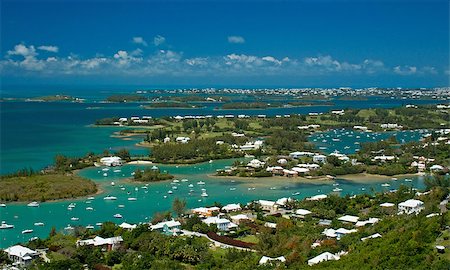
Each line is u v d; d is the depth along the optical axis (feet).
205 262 581.94
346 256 526.16
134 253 612.29
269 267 536.83
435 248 490.08
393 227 629.51
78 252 599.16
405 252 483.92
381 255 486.79
